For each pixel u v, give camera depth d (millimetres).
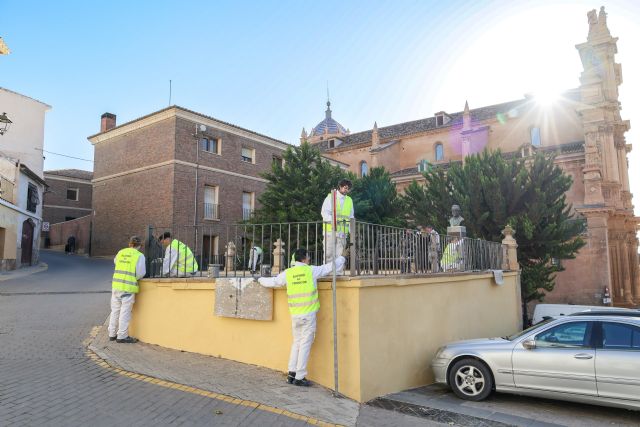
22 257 25094
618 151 34438
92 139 32531
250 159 32375
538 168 17438
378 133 42281
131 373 6332
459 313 9164
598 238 26938
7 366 6414
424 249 8492
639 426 5871
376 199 21047
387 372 6773
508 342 6945
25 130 29125
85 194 45000
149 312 8422
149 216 28078
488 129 36812
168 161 27422
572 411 6477
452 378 7078
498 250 12289
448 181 19000
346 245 7477
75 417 4711
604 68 32562
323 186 20641
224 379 6289
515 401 6934
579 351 6359
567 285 27266
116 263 8406
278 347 6871
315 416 5332
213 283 7602
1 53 17453
